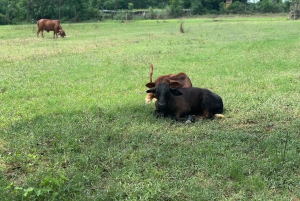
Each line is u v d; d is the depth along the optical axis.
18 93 9.30
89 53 16.56
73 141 5.98
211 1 73.69
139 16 59.16
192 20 50.03
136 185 4.64
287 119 7.35
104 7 70.00
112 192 4.46
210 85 10.06
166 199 4.40
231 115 7.56
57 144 5.98
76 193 4.48
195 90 7.52
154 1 80.31
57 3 55.00
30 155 5.46
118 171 5.03
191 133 6.50
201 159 5.34
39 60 14.62
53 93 9.40
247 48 17.16
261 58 14.25
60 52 16.91
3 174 4.99
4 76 11.48
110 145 5.98
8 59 14.91
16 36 27.44
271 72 11.77
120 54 16.06
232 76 11.20
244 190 4.54
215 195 4.43
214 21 46.16
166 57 15.00
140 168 5.10
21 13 52.75
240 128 6.85
